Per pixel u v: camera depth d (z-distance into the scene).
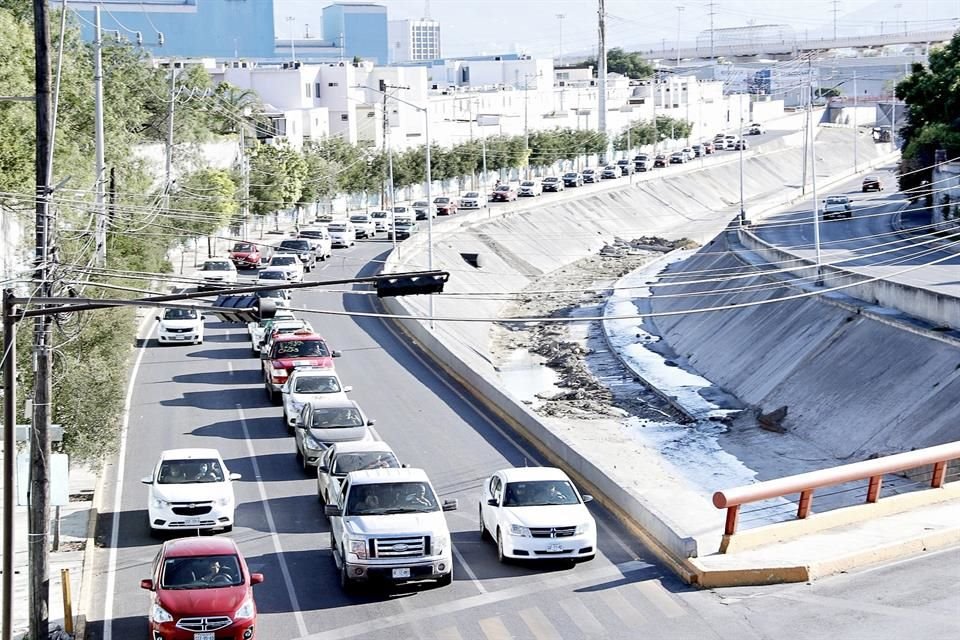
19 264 40.31
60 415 35.81
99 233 47.16
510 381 73.25
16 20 70.88
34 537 24.06
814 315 65.62
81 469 37.94
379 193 128.75
